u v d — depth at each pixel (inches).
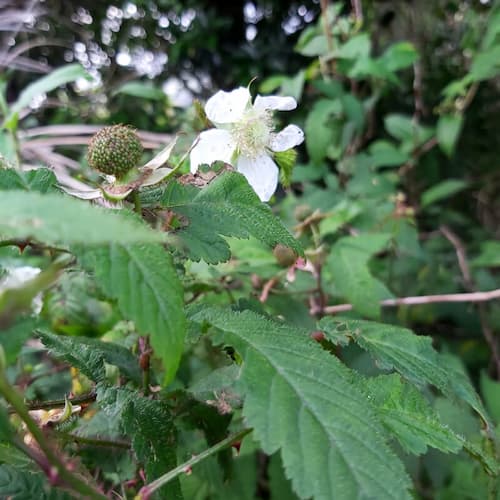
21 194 3.2
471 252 19.9
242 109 7.4
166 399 6.2
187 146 8.9
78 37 30.3
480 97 23.5
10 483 4.8
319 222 11.5
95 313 9.3
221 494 9.2
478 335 16.7
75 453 6.3
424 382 5.6
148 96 14.8
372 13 22.9
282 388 4.4
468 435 9.6
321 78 18.3
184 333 4.4
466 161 23.6
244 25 29.8
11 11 22.9
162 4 29.1
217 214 5.5
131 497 6.3
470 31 19.1
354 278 10.2
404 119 18.2
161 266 4.4
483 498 9.2
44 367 9.6
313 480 3.9
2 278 6.9
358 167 15.7
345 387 4.6
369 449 4.2
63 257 4.8
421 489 10.5
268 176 7.6
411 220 14.6
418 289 15.2
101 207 4.8
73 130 16.3
